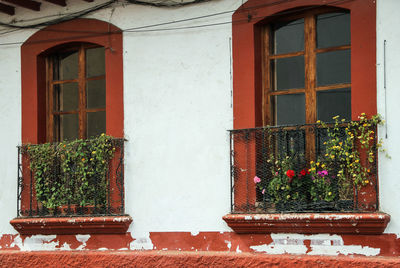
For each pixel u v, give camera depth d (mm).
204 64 9391
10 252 10242
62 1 10375
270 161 8812
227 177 9133
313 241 8438
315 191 8539
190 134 9422
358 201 8242
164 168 9555
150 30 9781
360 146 8273
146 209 9609
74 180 9992
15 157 10586
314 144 8766
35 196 10297
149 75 9750
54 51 10695
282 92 9094
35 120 10523
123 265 9391
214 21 9352
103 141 9773
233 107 9156
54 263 9859
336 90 8766
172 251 9336
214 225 9156
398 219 8031
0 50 10750
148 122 9711
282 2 8859
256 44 9141
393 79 8156
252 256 8648
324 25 8898
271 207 8852
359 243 8203
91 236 9844
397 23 8180
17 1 10273
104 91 10422
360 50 8367
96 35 10164
